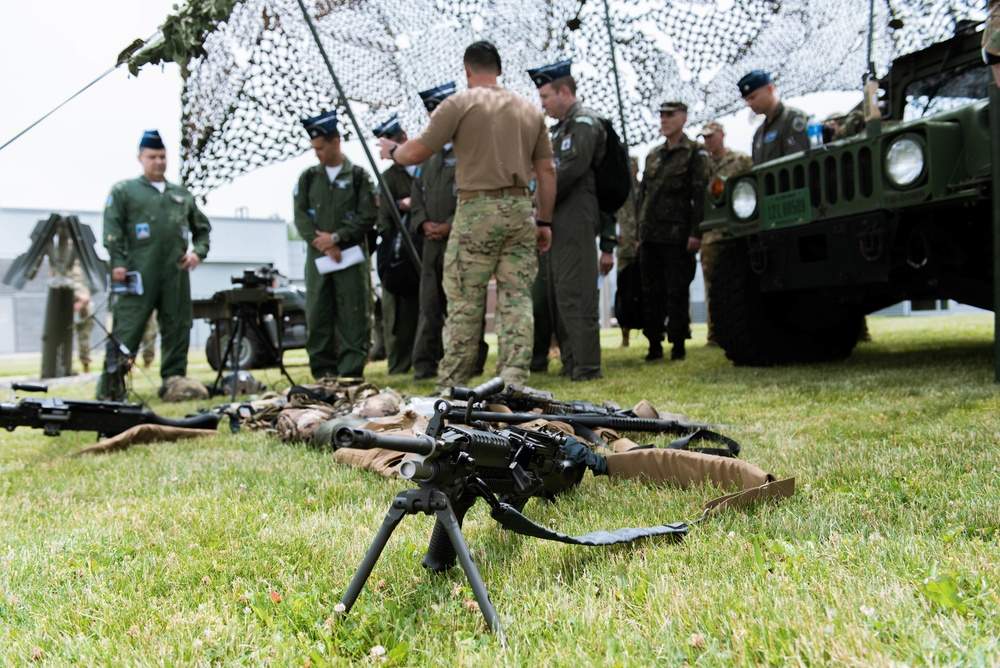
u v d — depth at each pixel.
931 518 2.52
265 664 1.84
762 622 1.81
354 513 3.02
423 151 5.54
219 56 6.53
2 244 27.91
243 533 2.83
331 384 5.93
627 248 10.51
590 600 2.04
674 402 5.54
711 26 8.09
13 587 2.39
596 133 6.89
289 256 32.09
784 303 7.42
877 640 1.70
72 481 3.91
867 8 7.94
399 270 8.41
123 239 7.77
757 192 6.77
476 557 2.47
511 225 5.60
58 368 12.43
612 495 3.15
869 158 5.91
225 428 5.58
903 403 4.73
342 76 7.58
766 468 3.37
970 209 5.78
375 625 2.00
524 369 5.69
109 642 1.96
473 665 1.77
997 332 5.23
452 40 7.88
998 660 1.59
